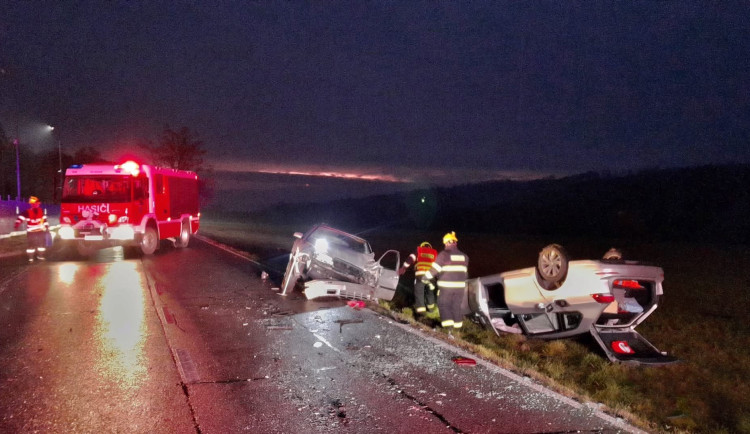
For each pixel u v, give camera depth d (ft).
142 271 47.09
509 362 22.63
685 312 37.11
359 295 34.78
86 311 30.66
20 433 15.12
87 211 55.52
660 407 19.79
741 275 58.44
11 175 209.46
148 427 15.65
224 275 45.47
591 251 86.02
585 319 24.36
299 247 35.78
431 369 21.34
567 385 20.68
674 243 105.70
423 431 15.75
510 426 16.25
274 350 23.53
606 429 16.28
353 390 18.89
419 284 34.04
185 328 27.17
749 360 25.63
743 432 18.11
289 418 16.44
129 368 20.81
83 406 17.10
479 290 28.63
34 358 21.93
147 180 59.16
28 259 56.34
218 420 16.20
